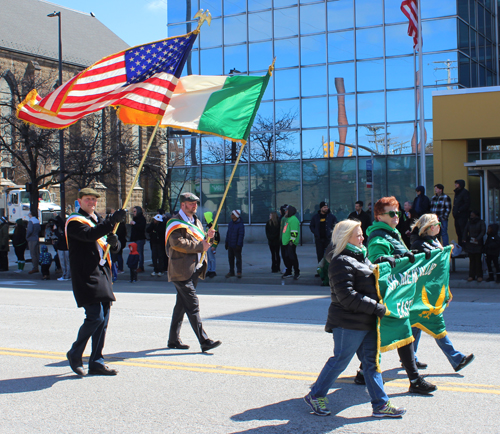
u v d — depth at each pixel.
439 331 5.37
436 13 22.89
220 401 4.74
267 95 25.91
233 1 26.66
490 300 10.42
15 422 4.31
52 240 16.39
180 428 4.12
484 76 24.98
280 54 25.70
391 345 4.58
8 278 16.94
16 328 8.09
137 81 6.64
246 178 26.34
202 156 27.41
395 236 5.19
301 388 5.07
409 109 23.42
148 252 23.19
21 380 5.48
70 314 9.30
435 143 17.23
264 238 25.88
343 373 5.59
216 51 27.06
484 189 14.27
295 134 25.39
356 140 24.33
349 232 4.27
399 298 4.72
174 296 11.84
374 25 23.98
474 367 5.59
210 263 15.14
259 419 4.29
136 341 7.16
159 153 36.78
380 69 23.92
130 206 47.66
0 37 45.19
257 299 11.02
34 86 31.88
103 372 5.62
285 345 6.74
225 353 6.42
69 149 31.67
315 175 25.02
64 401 4.80
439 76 22.92
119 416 4.41
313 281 14.09
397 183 23.58
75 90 6.29
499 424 4.05
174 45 6.78
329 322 4.39
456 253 11.91
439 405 4.49
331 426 4.11
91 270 5.50
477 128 16.66
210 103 7.24
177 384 5.26
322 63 24.95
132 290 13.25
